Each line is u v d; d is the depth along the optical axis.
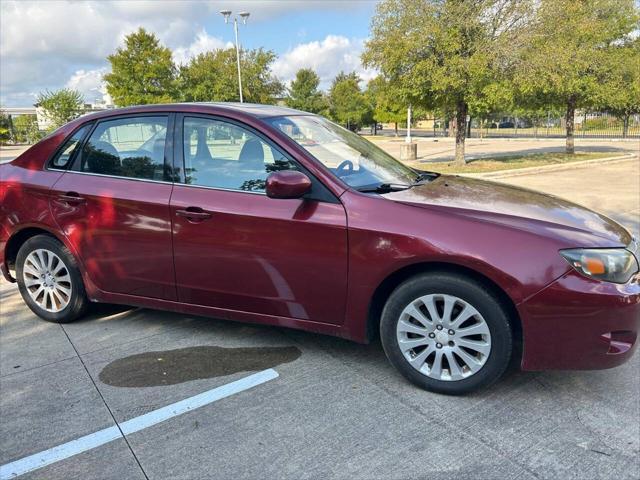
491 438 2.63
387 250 2.94
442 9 14.74
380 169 3.69
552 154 20.81
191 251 3.47
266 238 3.24
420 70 15.09
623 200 10.04
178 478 2.40
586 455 2.49
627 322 2.69
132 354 3.65
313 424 2.78
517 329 2.88
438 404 2.95
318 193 3.17
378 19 15.56
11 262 4.31
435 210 2.97
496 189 3.63
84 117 4.01
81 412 2.95
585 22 16.38
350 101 56.81
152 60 38.22
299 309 3.28
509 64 14.66
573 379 3.20
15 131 48.88
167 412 2.93
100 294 3.94
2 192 4.11
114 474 2.44
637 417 2.79
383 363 3.45
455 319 2.93
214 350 3.68
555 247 2.73
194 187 3.49
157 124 3.71
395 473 2.39
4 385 3.26
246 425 2.79
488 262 2.74
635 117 38.44
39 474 2.46
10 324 4.25
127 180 3.72
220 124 3.52
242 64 46.50
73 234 3.88
